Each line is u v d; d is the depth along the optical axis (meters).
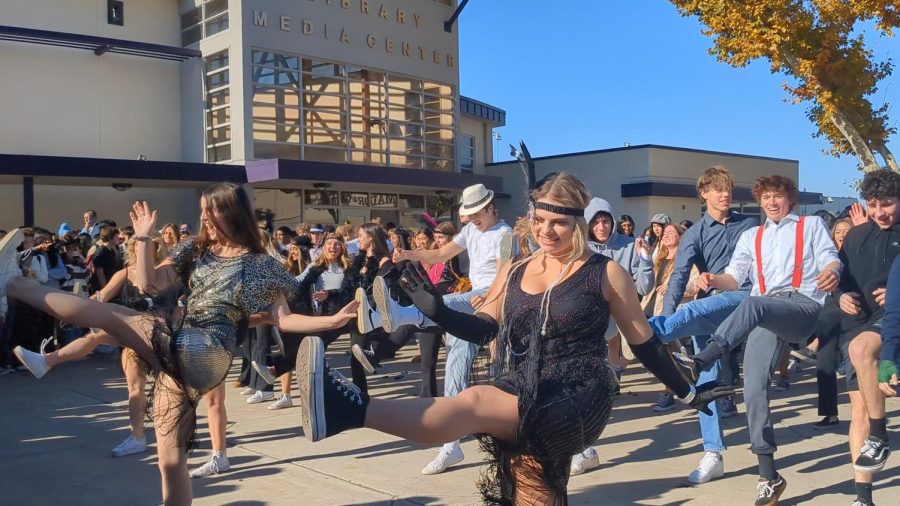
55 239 10.48
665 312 5.26
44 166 14.71
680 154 23.92
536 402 2.82
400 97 20.53
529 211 3.13
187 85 18.59
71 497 4.97
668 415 7.11
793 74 15.79
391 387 8.73
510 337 2.97
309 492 5.00
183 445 3.59
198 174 16.41
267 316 4.02
